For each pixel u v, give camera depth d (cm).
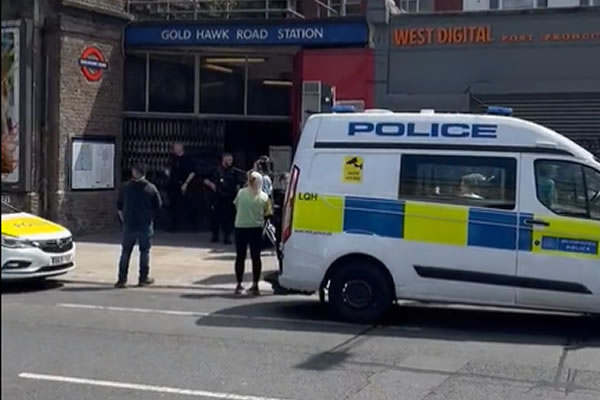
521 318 1055
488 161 952
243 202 1206
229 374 725
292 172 1014
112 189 1981
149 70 2039
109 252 1652
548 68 1672
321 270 992
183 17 2055
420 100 1747
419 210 962
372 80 1784
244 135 2042
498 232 941
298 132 1897
